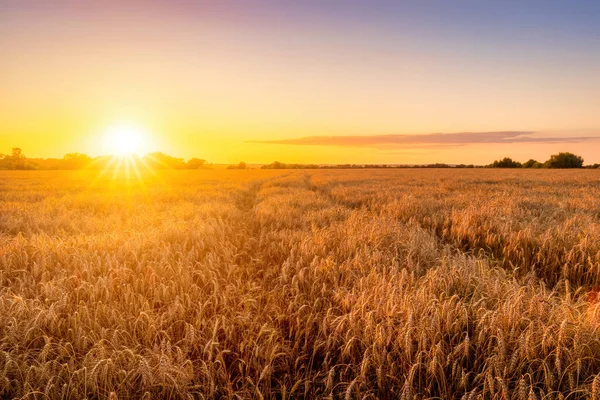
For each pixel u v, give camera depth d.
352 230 6.57
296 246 5.88
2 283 4.16
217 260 5.09
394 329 2.92
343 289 3.86
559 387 2.44
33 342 2.95
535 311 3.03
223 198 16.73
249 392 2.52
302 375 2.81
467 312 3.01
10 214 10.17
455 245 6.68
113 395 2.19
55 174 54.66
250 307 3.62
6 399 2.42
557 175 39.81
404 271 3.93
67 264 4.74
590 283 4.75
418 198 13.98
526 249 5.85
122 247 5.54
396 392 2.51
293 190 20.17
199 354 2.96
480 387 2.52
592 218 8.30
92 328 3.12
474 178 33.69
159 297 3.78
